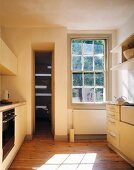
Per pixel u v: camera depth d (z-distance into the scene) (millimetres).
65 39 4953
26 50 4922
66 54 4957
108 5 3744
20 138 4051
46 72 8141
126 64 3811
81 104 5234
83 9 3910
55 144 4527
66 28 4965
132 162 3059
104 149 4113
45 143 4613
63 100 4930
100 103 5242
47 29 4941
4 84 4867
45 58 7465
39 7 3799
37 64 8133
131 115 3035
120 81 4926
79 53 5379
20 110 3994
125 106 3281
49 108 8086
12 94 4871
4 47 3512
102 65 5383
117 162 3312
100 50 5395
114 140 3809
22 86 4902
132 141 2988
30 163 3260
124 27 4672
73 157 3584
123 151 3354
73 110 5074
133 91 4172
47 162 3314
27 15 4176
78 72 5344
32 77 5285
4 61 3500
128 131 3137
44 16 4242
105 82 5285
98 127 5055
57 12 4043
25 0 3516
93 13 4113
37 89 8109
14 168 3029
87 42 5395
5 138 2734
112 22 4648
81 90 5344
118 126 3576
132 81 4234
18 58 4902
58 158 3525
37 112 8094
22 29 4926
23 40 4918
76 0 3537
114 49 4477
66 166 3139
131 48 3971
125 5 3752
